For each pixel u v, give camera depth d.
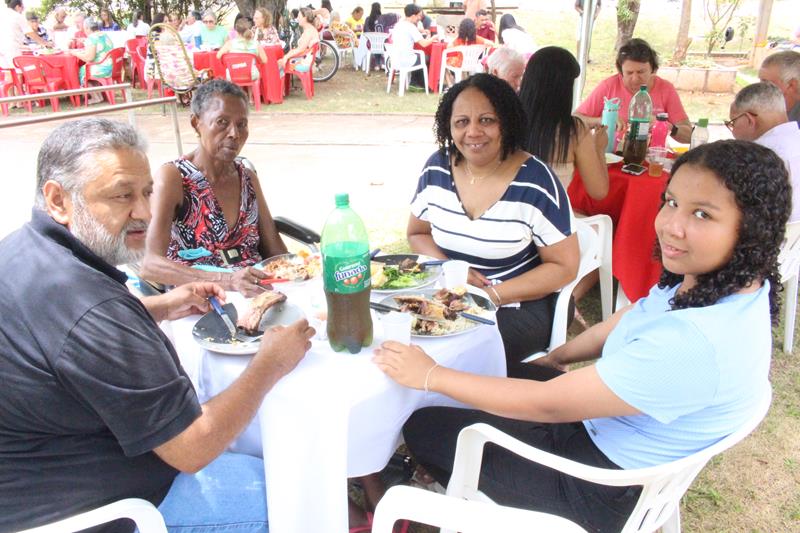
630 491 1.40
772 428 2.65
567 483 1.50
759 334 1.22
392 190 5.87
